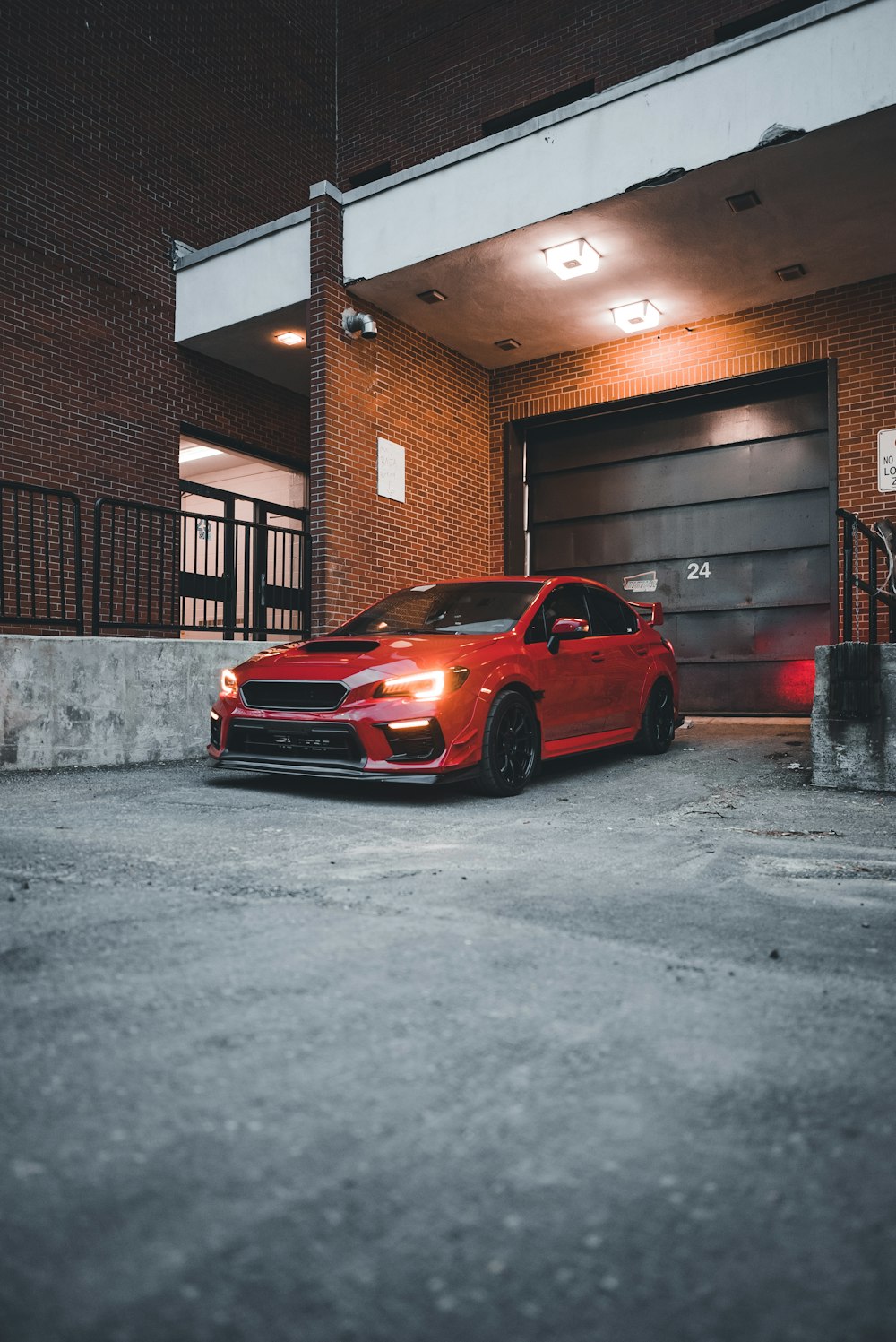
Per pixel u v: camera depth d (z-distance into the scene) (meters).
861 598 9.77
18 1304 1.24
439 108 12.47
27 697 6.68
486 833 4.64
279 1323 1.21
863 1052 2.08
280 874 3.63
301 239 9.91
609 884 3.61
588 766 7.27
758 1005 2.35
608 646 7.20
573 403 11.58
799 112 7.34
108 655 7.21
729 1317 1.24
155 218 10.84
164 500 10.80
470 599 6.97
